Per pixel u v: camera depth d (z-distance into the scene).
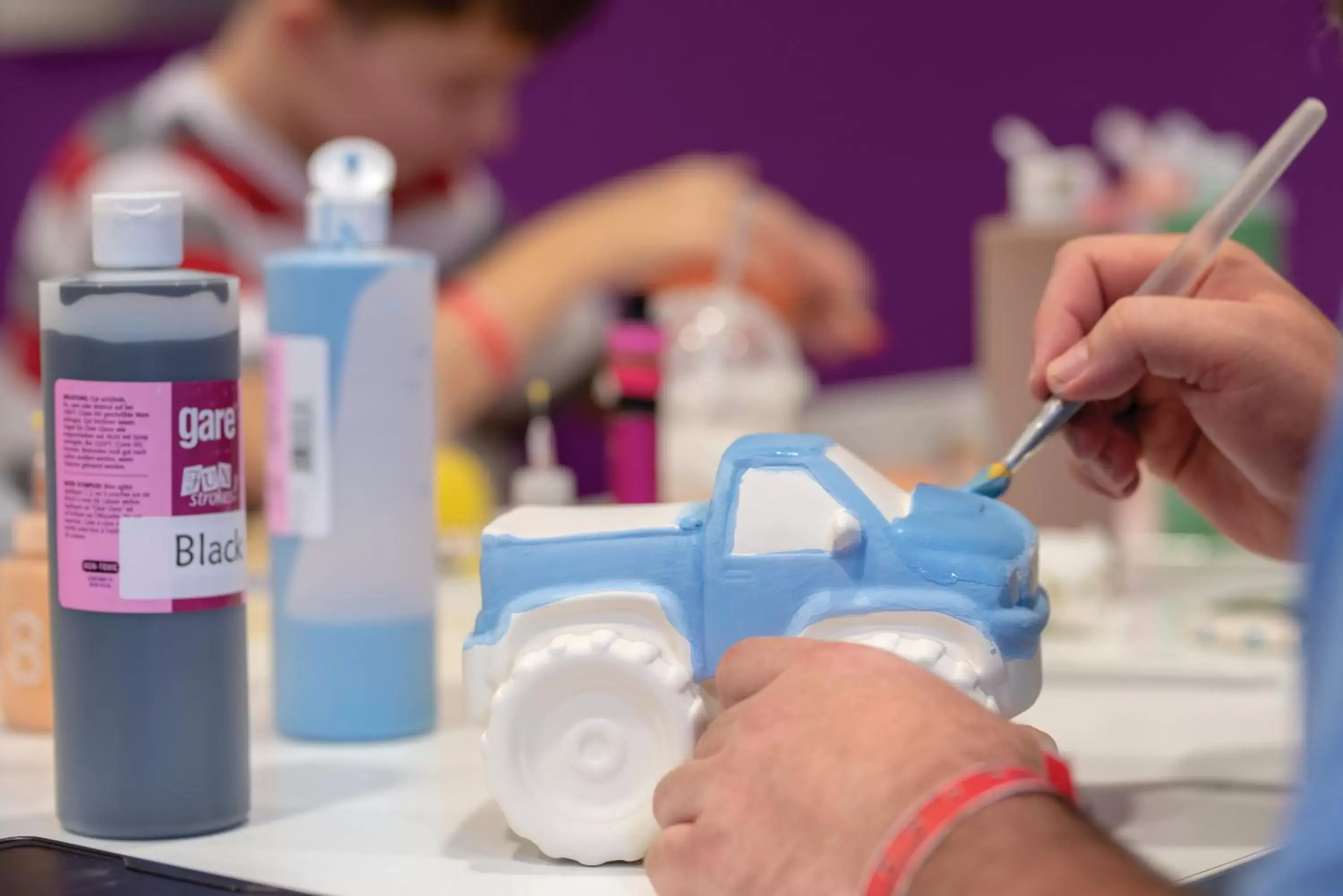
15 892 0.56
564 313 2.10
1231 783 0.72
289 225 2.10
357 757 0.77
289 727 0.80
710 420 1.22
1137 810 0.68
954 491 0.64
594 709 0.60
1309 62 0.68
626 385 1.08
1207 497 0.80
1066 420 0.71
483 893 0.57
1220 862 0.61
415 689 0.81
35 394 2.01
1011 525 0.62
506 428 2.15
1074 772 0.74
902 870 0.45
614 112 2.38
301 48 2.05
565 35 2.19
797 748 0.51
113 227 0.62
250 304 1.39
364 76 2.10
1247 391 0.69
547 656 0.59
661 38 2.35
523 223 2.40
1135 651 1.00
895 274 2.35
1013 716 0.60
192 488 0.61
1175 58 2.23
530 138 2.39
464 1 2.09
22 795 0.69
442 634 1.05
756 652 0.56
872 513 0.60
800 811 0.49
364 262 0.79
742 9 2.33
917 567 0.59
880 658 0.53
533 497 1.15
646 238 2.10
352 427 0.79
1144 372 0.70
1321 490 0.36
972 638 0.58
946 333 2.35
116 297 0.59
